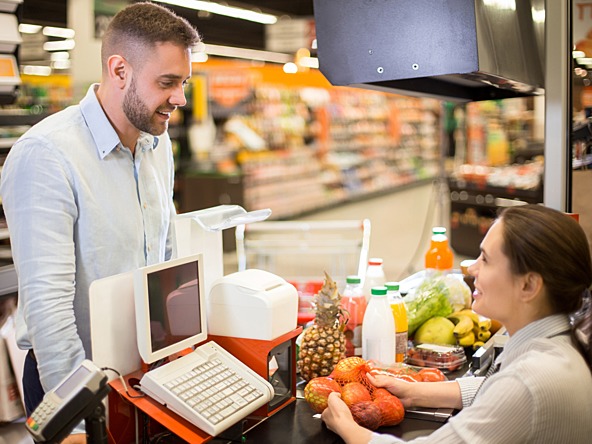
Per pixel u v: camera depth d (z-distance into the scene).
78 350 2.06
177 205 10.80
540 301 1.70
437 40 2.33
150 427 2.00
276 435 2.00
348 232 11.66
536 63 2.94
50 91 8.77
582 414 1.61
